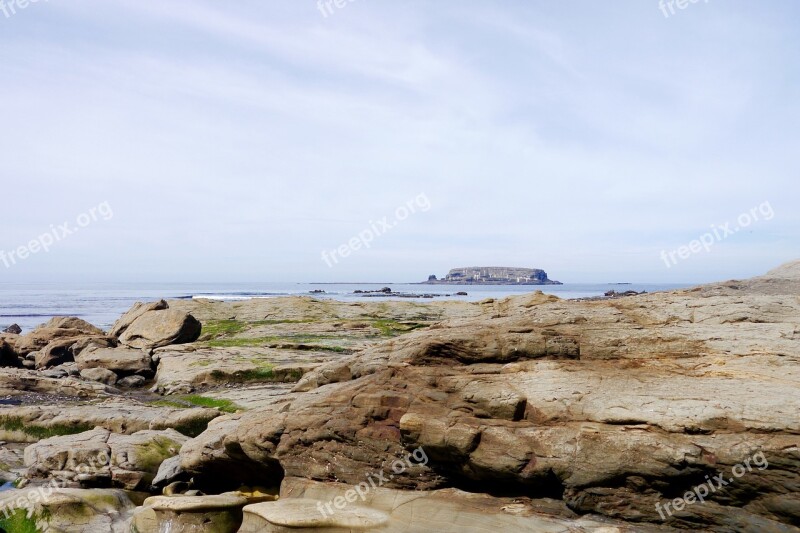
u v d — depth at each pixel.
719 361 15.61
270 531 15.23
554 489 15.61
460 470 16.39
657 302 18.88
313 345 47.56
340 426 17.70
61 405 31.45
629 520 14.45
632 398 15.05
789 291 19.36
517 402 15.96
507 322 18.92
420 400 17.27
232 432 19.41
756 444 13.16
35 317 115.69
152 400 34.97
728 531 13.54
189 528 16.95
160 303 54.25
